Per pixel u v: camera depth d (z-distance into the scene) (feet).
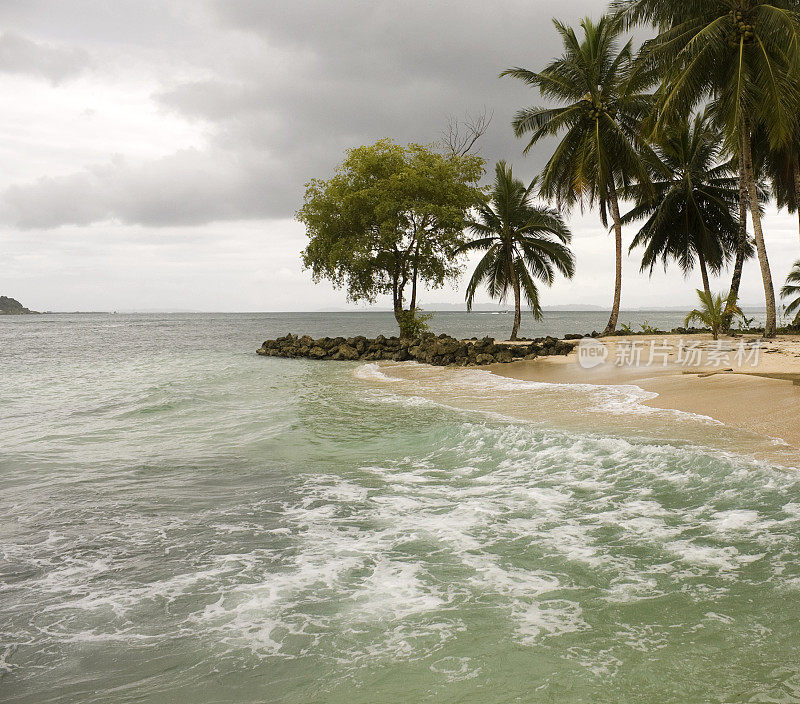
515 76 100.83
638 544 18.80
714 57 75.20
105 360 108.68
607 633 13.93
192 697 12.14
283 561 18.70
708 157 112.78
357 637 14.17
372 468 29.45
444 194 110.22
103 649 13.99
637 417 37.73
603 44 99.30
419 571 17.63
